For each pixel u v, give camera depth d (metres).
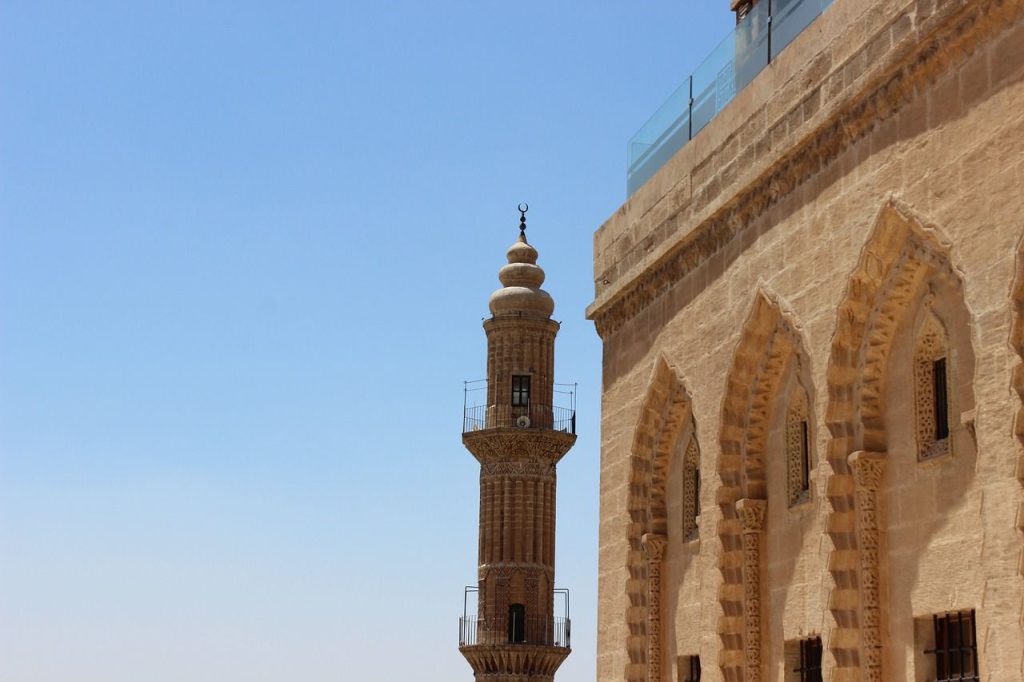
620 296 32.16
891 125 21.05
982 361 18.44
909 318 21.36
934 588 20.16
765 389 25.70
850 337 22.20
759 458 26.06
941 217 19.59
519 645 71.00
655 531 30.36
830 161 22.83
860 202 21.75
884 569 21.45
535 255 79.50
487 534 73.50
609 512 32.44
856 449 22.02
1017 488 17.64
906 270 20.97
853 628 21.86
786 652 24.58
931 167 19.92
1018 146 18.00
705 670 26.59
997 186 18.36
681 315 28.81
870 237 21.25
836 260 22.36
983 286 18.50
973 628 19.53
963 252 19.00
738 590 26.14
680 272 29.02
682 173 29.31
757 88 25.89
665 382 29.94
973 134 18.98
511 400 75.06
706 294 27.56
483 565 73.19
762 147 25.41
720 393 26.53
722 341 26.59
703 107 29.47
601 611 32.50
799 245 23.70
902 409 21.38
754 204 25.50
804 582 24.06
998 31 18.62
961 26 19.25
